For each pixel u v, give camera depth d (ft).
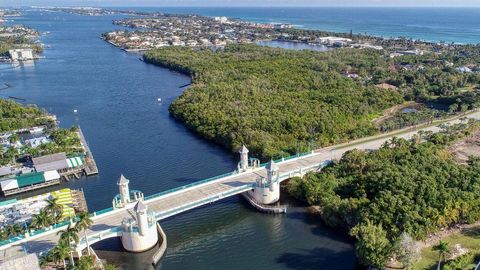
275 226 378.53
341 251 340.18
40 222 329.72
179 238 361.51
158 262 328.70
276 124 573.74
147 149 557.74
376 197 363.76
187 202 375.86
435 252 318.45
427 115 639.76
